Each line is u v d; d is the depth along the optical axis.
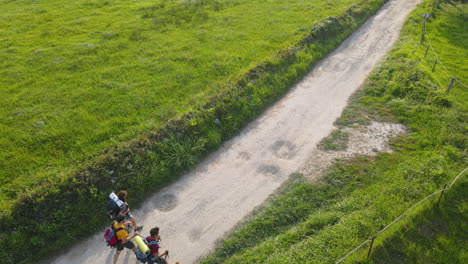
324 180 14.62
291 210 13.17
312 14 31.33
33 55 23.70
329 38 27.25
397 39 28.48
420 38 28.33
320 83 22.16
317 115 19.05
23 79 21.09
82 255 11.53
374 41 28.14
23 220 11.61
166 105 18.70
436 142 16.52
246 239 12.12
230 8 33.12
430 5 35.53
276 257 11.07
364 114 19.00
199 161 15.66
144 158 14.42
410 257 11.34
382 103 19.86
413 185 13.97
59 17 30.38
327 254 11.13
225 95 18.61
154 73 21.84
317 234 12.04
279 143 16.95
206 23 29.61
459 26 32.84
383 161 15.60
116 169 13.66
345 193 13.92
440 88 20.55
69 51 24.30
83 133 16.55
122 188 13.41
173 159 14.98
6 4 33.00
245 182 14.65
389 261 11.14
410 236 11.98
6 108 18.28
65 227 11.98
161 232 12.38
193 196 13.94
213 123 17.09
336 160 15.76
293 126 18.17
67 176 12.95
